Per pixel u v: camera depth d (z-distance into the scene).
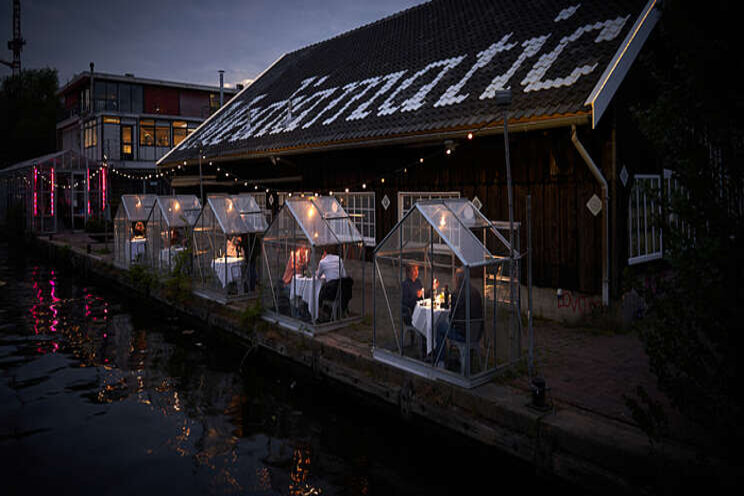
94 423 7.18
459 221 6.91
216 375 9.22
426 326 6.86
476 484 5.63
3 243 30.02
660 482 4.30
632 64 8.44
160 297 13.88
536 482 5.28
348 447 6.51
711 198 3.75
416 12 17.05
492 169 10.03
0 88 48.16
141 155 32.94
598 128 8.30
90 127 33.25
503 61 10.80
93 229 26.62
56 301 15.47
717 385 3.82
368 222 13.05
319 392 8.32
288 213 9.51
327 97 15.48
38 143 46.19
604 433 4.85
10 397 8.11
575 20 10.45
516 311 6.98
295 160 15.09
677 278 3.99
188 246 13.15
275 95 19.11
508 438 5.46
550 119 8.09
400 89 12.73
